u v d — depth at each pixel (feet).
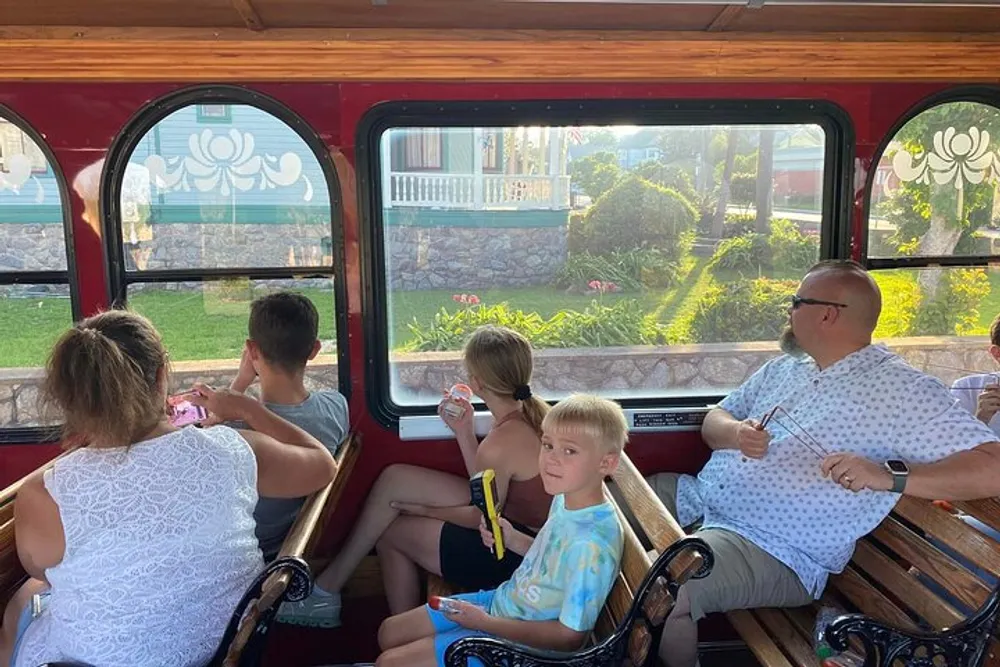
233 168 8.61
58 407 5.16
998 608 5.90
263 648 5.40
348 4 7.44
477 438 9.16
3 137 8.39
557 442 5.99
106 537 5.10
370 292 8.89
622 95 8.77
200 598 5.40
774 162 9.18
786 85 8.89
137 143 8.48
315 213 8.77
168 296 8.78
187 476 5.33
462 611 6.07
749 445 7.57
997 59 8.84
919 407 6.92
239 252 8.78
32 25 7.98
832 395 7.43
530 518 7.77
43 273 8.68
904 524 7.76
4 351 8.75
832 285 7.48
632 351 9.55
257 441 5.95
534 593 6.17
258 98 8.45
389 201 8.84
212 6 7.41
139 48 8.16
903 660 5.94
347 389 9.09
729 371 9.68
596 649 5.44
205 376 8.91
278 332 7.63
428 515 8.56
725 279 9.48
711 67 8.64
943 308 9.52
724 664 9.21
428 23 8.15
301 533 6.06
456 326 9.21
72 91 8.33
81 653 5.22
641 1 7.22
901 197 9.24
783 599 7.33
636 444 9.55
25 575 6.72
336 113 8.56
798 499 7.38
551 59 8.51
